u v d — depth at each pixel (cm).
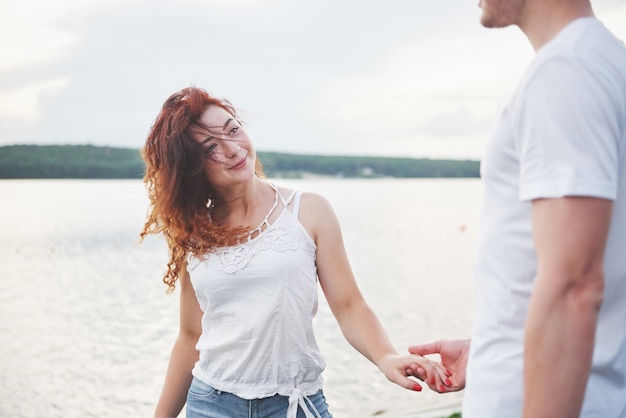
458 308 1565
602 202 137
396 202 6781
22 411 877
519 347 158
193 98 262
